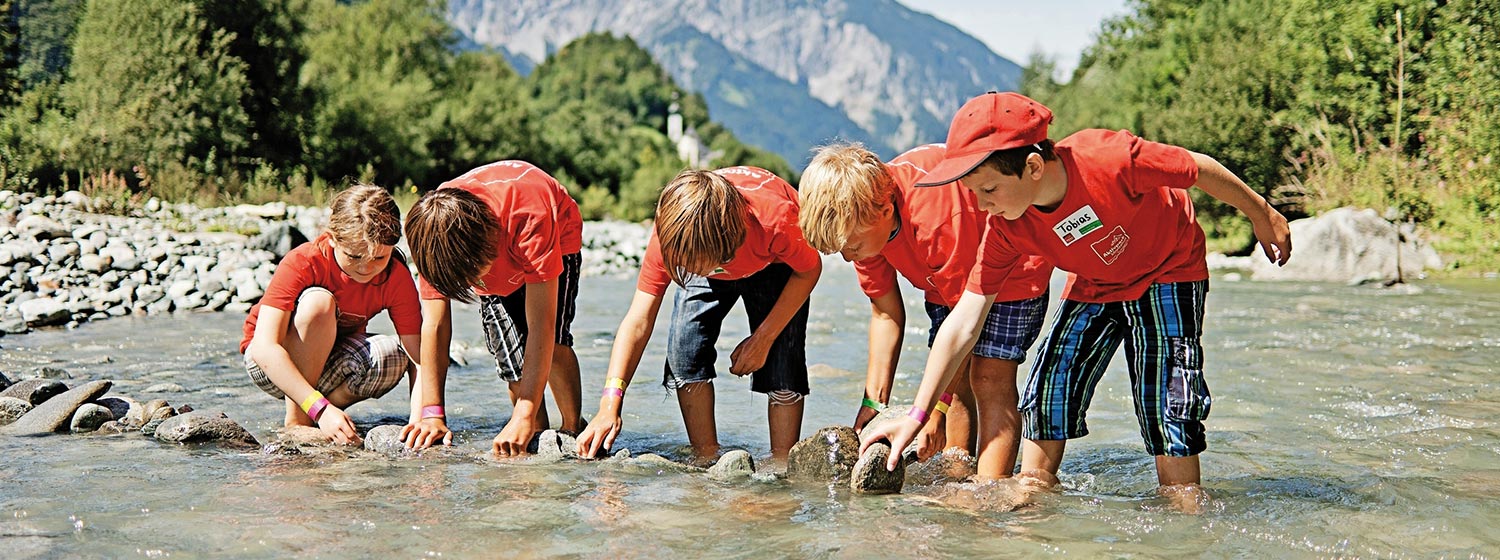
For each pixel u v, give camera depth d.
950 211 3.13
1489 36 13.67
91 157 15.86
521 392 3.46
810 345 6.29
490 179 3.52
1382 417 3.87
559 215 3.70
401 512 2.59
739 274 3.50
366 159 26.09
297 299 3.79
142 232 9.46
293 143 23.27
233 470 3.03
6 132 15.00
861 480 2.85
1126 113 23.67
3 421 3.68
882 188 3.05
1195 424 2.86
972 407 3.53
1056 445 3.03
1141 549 2.33
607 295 10.32
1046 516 2.60
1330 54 15.85
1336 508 2.66
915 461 3.33
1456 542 2.38
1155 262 2.89
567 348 3.86
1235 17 20.80
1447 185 13.45
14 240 8.39
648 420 4.08
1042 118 2.69
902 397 4.50
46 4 23.62
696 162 72.69
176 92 18.95
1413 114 14.74
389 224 3.71
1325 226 11.56
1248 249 16.73
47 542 2.31
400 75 31.25
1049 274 3.24
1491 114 13.04
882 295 3.52
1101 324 3.03
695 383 3.61
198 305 7.95
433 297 3.65
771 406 3.61
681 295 3.68
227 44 20.81
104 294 7.75
